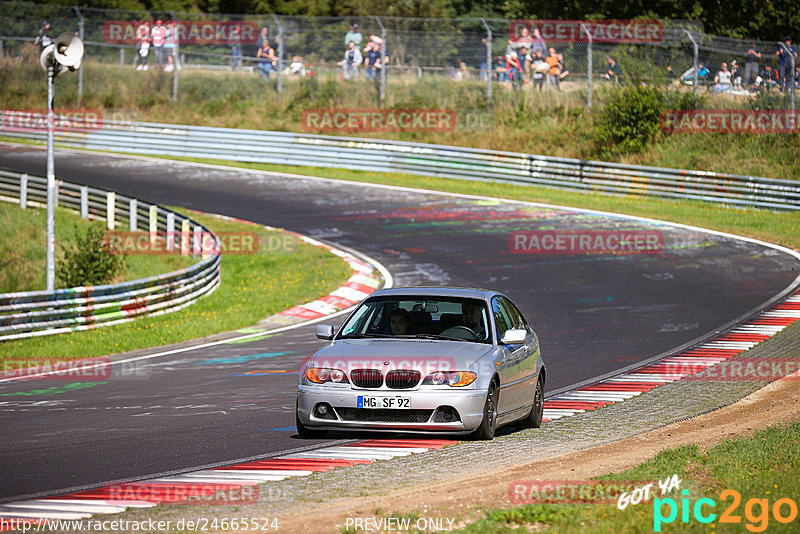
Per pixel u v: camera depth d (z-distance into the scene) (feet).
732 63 234.79
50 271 112.16
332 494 42.29
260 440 57.21
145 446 55.52
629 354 96.73
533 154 234.38
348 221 185.88
